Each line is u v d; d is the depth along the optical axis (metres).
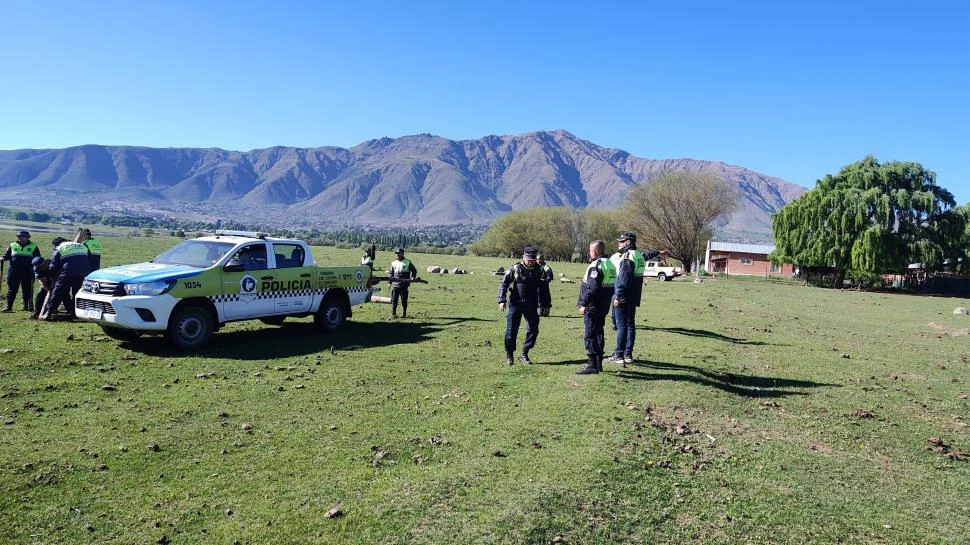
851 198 50.19
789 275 74.25
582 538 4.31
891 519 4.91
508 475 5.24
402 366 9.62
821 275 56.97
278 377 8.63
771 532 4.58
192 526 4.35
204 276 10.41
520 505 4.67
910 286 55.31
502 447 5.93
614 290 9.63
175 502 4.71
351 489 4.96
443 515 4.51
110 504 4.65
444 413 7.08
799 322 19.30
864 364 11.72
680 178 72.94
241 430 6.36
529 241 92.25
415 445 6.00
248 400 7.45
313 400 7.53
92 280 10.09
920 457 6.44
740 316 19.52
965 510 5.16
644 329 14.59
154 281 9.82
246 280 11.07
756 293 34.94
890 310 27.77
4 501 4.60
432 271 38.44
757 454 6.15
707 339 13.37
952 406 8.71
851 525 4.76
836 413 7.86
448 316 16.39
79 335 11.11
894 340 16.06
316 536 4.22
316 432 6.34
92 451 5.61
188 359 9.62
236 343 11.13
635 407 7.33
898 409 8.30
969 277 53.19
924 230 49.91
